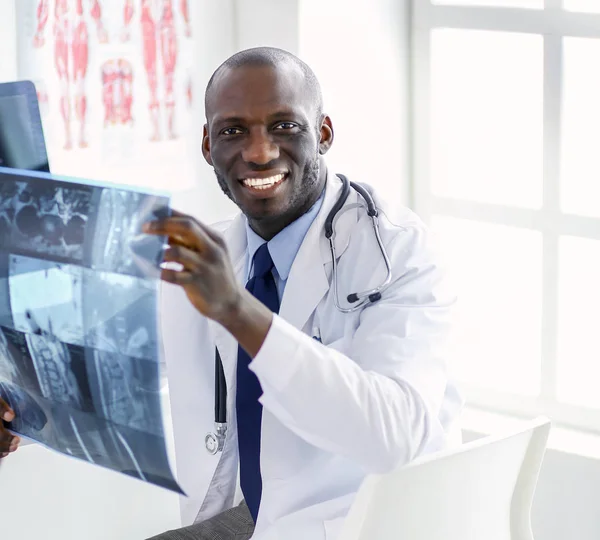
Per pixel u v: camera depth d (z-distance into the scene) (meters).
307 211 1.61
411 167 2.57
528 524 1.56
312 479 1.56
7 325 1.32
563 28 2.28
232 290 1.20
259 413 1.59
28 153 1.38
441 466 1.41
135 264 1.13
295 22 2.34
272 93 1.47
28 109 1.38
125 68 2.34
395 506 1.40
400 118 2.53
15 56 2.17
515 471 1.53
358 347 1.50
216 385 1.62
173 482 1.25
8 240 1.25
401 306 1.50
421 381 1.42
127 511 1.95
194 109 2.49
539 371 2.46
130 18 2.33
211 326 1.61
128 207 1.13
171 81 2.43
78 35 2.26
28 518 1.84
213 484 1.67
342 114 2.41
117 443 1.28
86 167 2.31
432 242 1.61
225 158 1.50
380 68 2.47
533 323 2.46
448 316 1.53
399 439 1.35
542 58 2.33
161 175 2.45
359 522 1.36
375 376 1.38
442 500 1.44
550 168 2.35
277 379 1.28
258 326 1.25
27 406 1.44
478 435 2.35
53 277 1.22
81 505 1.90
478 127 2.48
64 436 1.39
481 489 1.48
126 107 2.36
